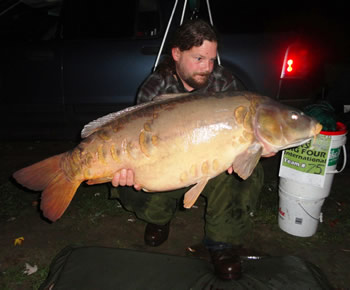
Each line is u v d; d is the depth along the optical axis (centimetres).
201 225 300
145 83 251
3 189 361
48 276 225
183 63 218
